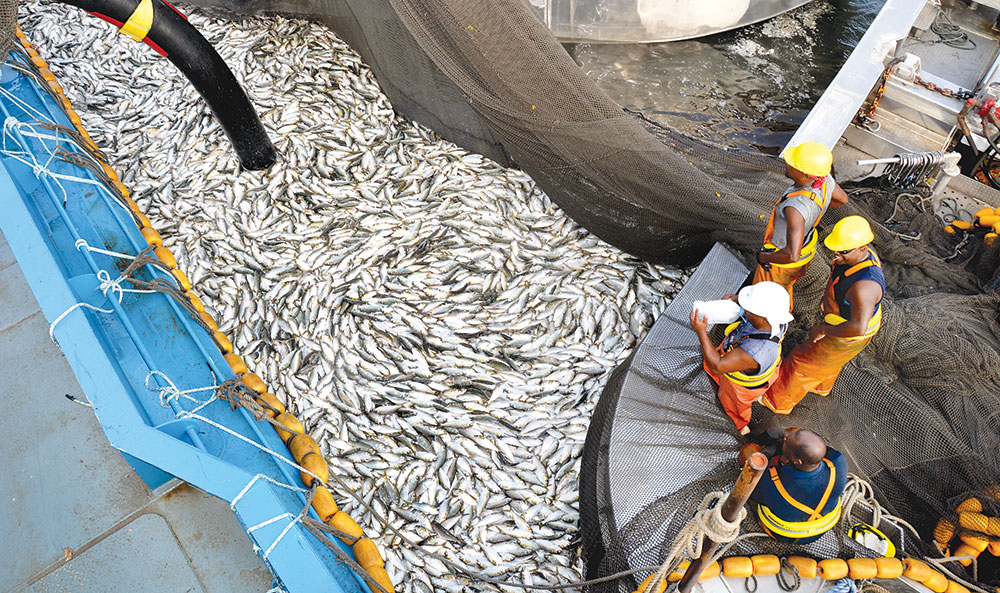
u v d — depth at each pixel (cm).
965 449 402
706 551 317
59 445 450
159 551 410
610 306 543
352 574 347
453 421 473
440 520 432
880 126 697
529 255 575
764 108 908
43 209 460
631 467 421
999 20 837
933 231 594
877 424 426
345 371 501
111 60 759
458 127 648
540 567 416
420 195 617
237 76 717
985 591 369
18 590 395
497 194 615
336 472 450
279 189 620
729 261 534
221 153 646
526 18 492
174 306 417
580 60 971
